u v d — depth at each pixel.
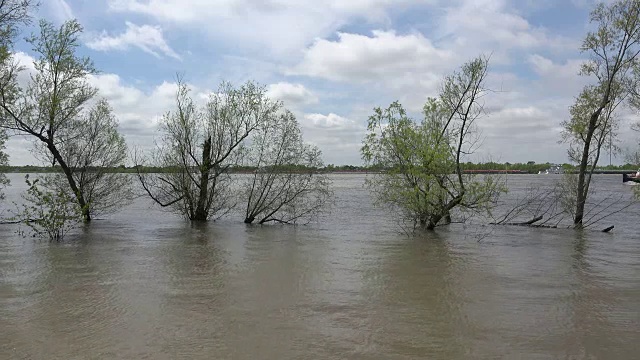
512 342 6.91
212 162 23.11
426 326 7.60
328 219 26.06
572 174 22.95
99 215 25.91
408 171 19.52
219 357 6.31
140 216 26.64
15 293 9.45
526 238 18.31
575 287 10.18
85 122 21.95
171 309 8.43
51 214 16.97
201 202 23.45
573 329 7.47
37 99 20.05
